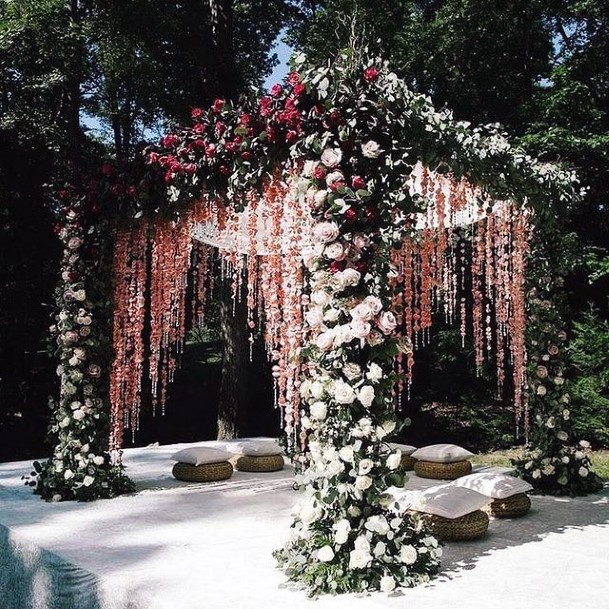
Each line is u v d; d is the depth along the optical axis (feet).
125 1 33.86
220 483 17.90
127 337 16.24
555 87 32.94
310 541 9.68
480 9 34.32
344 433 9.82
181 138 13.87
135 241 15.92
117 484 16.20
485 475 14.65
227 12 33.65
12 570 12.21
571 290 32.68
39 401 33.60
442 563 10.60
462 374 35.70
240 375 34.01
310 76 10.48
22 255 32.94
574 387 28.53
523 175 14.40
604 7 32.09
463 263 21.98
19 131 33.42
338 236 10.07
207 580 9.51
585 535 12.48
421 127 10.82
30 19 34.78
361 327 9.61
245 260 18.30
